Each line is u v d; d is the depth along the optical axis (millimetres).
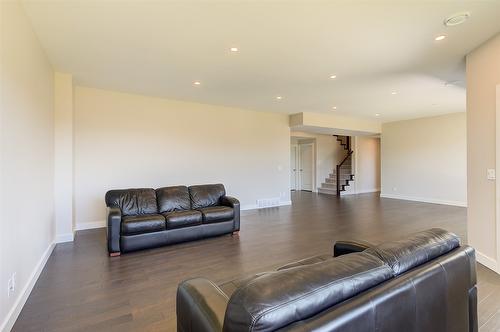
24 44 2385
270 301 814
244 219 5625
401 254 1221
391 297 1000
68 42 2967
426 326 1152
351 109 6637
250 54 3303
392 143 8633
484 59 2971
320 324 807
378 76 4109
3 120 1868
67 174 4023
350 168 10406
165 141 5562
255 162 6887
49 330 1918
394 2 2252
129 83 4504
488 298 2322
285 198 7449
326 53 3260
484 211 2992
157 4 2270
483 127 2990
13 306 2016
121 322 2018
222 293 1268
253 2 2246
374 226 4945
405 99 5566
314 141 10523
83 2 2240
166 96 5371
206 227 4184
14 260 2059
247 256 3432
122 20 2521
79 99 4727
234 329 815
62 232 4016
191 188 4785
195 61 3514
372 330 927
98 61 3518
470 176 3195
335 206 7176
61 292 2479
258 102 5895
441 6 2303
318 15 2439
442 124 7391
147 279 2762
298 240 4117
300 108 6559
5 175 1894
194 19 2506
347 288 948
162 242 3799
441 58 3406
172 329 1938
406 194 8273
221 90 4906
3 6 1909
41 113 3047
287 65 3662
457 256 1375
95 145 4867
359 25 2621
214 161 6211
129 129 5184
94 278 2779
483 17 2465
